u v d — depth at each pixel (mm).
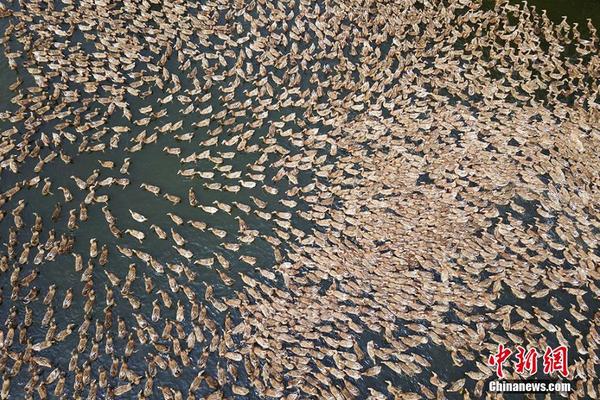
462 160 26344
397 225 24078
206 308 21891
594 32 31828
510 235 23953
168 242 23672
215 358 20672
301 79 29453
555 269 23203
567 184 25609
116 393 19781
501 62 30578
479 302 22062
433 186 25328
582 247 23875
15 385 19891
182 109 28000
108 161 25953
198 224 24141
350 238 23781
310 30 31719
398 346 21016
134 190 25188
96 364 20438
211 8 32469
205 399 19672
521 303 22281
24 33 30406
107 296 22016
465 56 30797
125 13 31969
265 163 26188
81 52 29828
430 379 20375
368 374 20438
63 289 22203
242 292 22312
